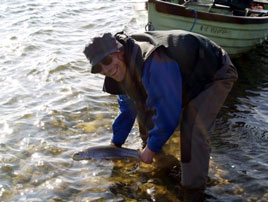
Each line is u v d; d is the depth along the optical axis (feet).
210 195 11.62
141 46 10.11
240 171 12.84
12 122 15.79
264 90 19.90
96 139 14.80
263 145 14.53
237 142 14.75
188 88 10.36
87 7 39.14
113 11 37.24
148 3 22.20
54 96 18.40
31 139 14.61
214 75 10.64
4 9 37.32
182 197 11.61
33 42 26.66
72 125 15.80
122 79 10.50
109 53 9.75
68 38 28.27
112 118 16.47
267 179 12.37
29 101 17.84
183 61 9.99
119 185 12.21
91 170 12.93
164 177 12.63
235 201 11.39
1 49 25.20
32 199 11.45
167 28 22.82
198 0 26.30
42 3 40.42
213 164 13.26
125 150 12.26
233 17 22.90
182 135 10.85
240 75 22.04
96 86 19.76
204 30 22.89
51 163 13.19
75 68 22.18
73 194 11.75
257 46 27.43
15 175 12.50
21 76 20.76
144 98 10.96
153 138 10.43
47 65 22.20
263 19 25.36
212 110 10.88
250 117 16.84
